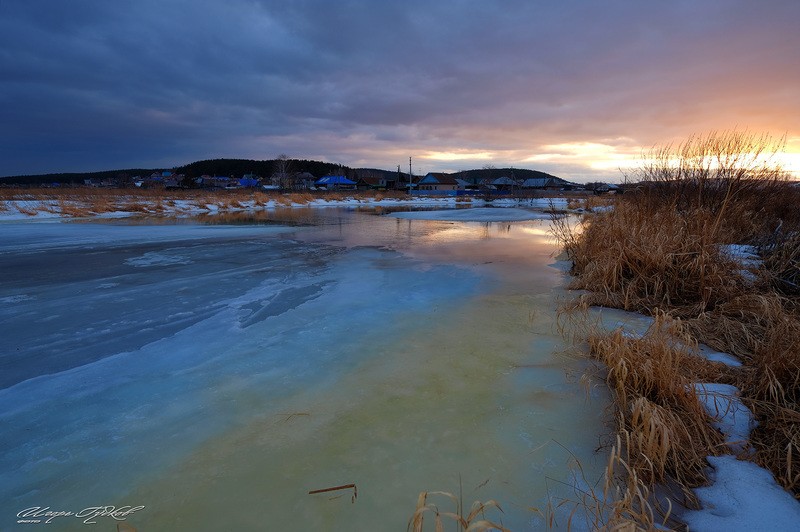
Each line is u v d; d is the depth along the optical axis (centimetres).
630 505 163
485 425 244
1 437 233
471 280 592
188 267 686
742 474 199
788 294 420
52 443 229
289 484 198
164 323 414
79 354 342
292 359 331
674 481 199
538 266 695
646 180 723
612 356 299
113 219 1714
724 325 364
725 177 637
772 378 251
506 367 317
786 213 699
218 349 351
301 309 458
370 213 2180
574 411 258
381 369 314
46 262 724
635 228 567
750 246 546
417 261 741
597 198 2508
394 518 179
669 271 476
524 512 181
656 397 252
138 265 701
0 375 306
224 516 180
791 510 176
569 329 391
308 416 253
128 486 197
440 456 217
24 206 1933
